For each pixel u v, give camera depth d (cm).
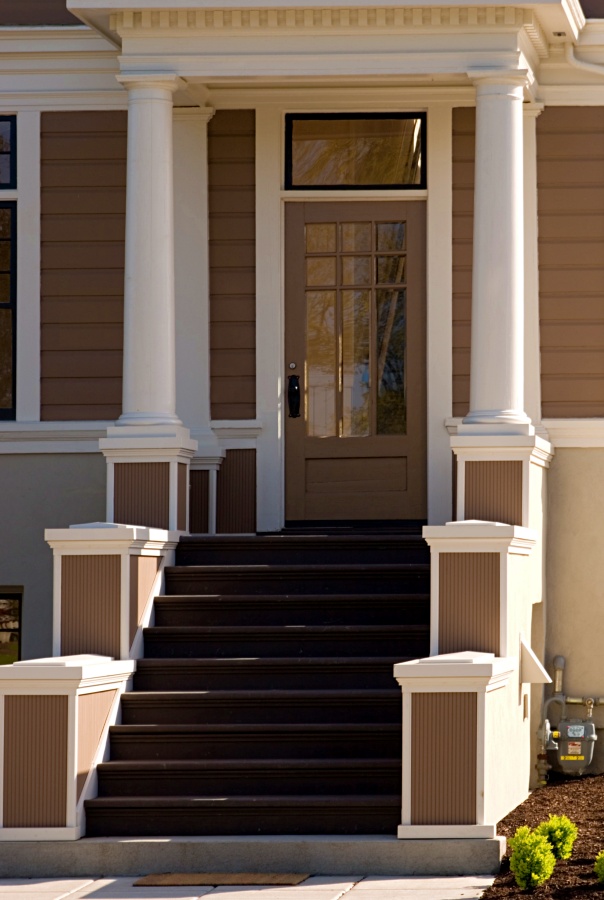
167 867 736
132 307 967
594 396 1061
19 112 1111
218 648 891
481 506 912
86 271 1105
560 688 1022
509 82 946
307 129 1111
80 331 1103
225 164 1105
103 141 1106
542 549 1007
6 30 1101
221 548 969
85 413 1099
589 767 1024
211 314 1102
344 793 786
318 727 812
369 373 1097
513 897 647
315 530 1073
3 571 1092
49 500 1093
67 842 741
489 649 805
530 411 1059
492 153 942
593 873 679
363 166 1102
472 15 941
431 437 1076
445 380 1078
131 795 790
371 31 951
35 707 753
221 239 1104
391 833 755
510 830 775
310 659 862
